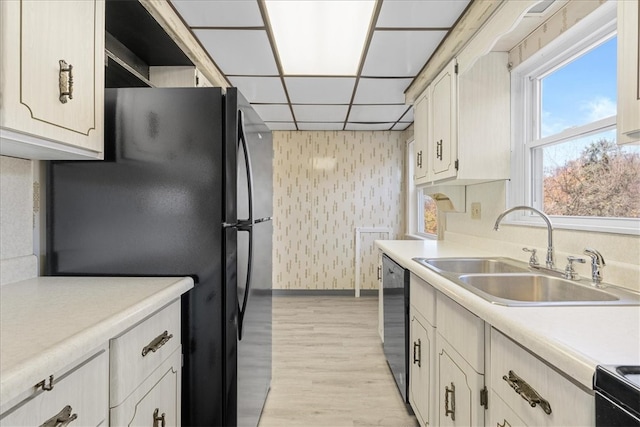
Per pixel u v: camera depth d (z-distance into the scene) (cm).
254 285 179
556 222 175
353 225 482
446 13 194
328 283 484
